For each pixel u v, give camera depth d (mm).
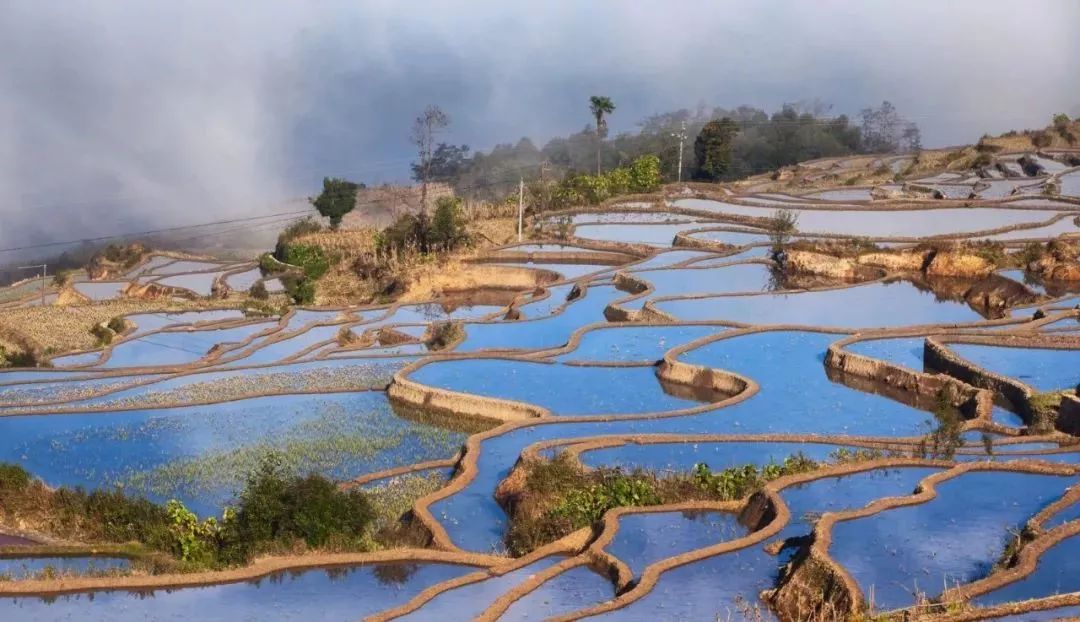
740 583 22609
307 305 70188
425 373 43781
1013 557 22484
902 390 40000
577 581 23391
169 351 56062
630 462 31609
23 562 26531
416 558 24938
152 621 21906
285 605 22688
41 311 68062
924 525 24781
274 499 26984
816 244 66750
